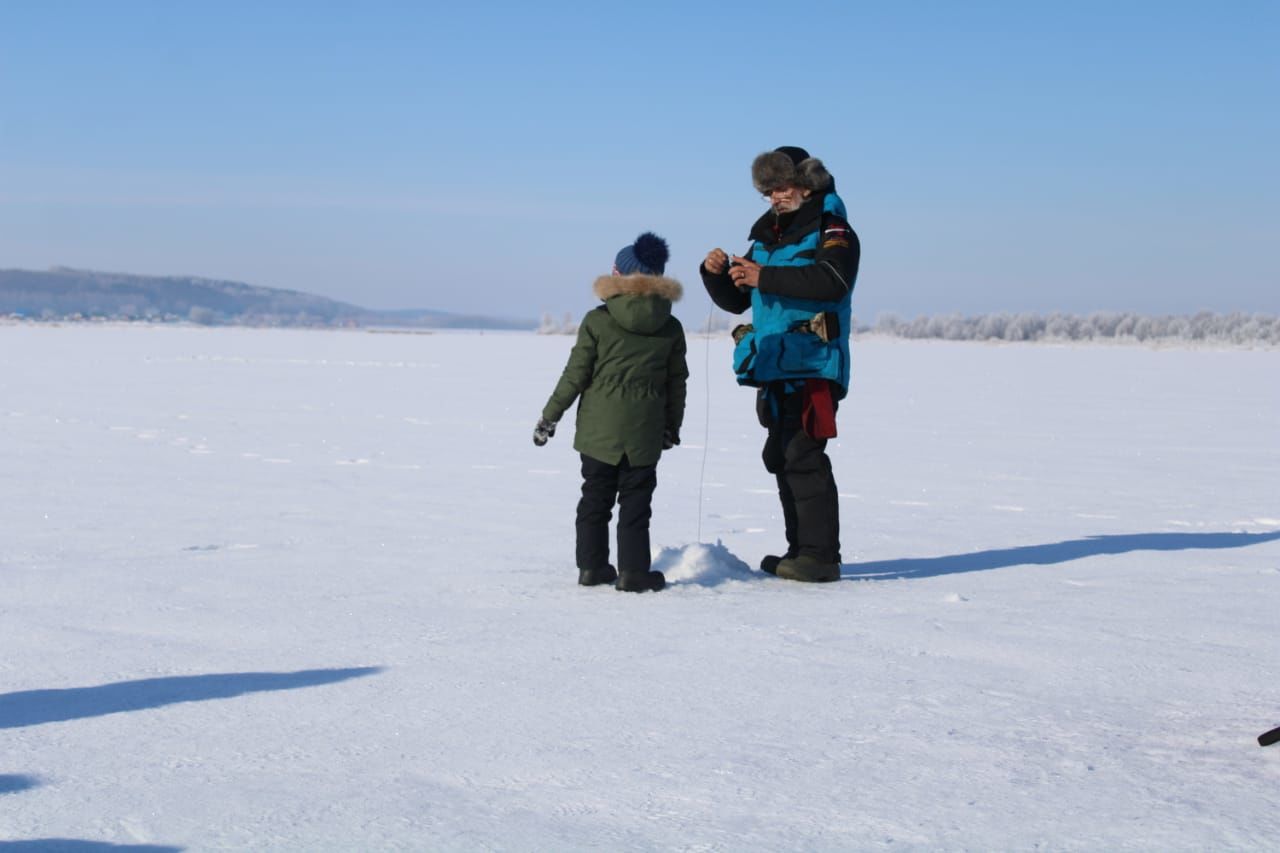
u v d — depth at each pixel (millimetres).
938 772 2736
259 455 11547
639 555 5113
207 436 13391
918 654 3934
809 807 2512
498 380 27312
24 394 20078
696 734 3047
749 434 14648
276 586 5199
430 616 4559
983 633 4246
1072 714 3219
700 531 7230
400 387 24062
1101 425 16375
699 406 20031
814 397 5402
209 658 3879
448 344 67438
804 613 4629
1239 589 5191
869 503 8672
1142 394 24219
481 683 3557
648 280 5164
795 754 2875
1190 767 2766
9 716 3207
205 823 2422
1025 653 3936
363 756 2871
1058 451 12781
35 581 5270
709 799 2562
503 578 5430
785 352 5395
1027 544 6699
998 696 3404
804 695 3414
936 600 4910
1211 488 9641
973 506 8516
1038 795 2578
